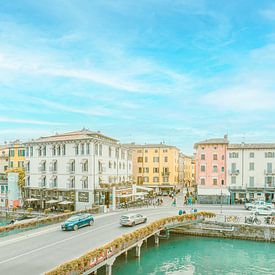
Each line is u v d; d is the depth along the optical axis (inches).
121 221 1691.7
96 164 2596.0
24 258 1086.4
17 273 936.9
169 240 1908.2
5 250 1187.3
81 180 2583.7
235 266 1457.9
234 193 2957.7
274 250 1722.4
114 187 2534.5
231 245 1812.3
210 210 2444.6
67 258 1085.8
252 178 2955.2
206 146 3102.9
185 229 2044.8
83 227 1660.9
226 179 3021.7
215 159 3075.8
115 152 2955.2
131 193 2876.5
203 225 2012.8
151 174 3937.0
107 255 1151.6
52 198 2746.1
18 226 1523.1
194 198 3065.9
